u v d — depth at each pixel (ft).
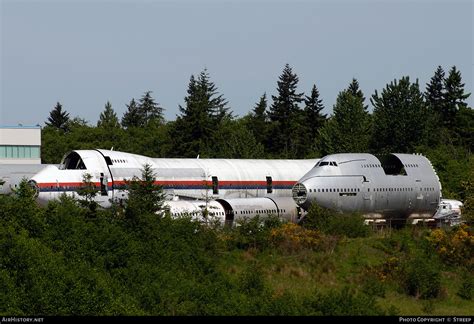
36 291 606.96
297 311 565.94
